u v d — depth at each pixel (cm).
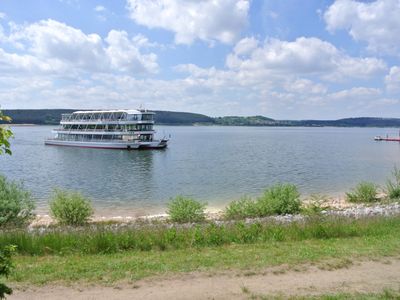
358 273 1031
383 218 1847
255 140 17588
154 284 952
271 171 6259
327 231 1535
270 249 1287
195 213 2348
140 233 1520
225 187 4641
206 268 1066
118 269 1059
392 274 1023
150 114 10562
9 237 1438
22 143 13550
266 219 2077
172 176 5628
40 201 3594
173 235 1448
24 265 1127
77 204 2312
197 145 13512
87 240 1398
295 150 11244
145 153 9675
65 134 11656
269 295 870
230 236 1469
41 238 1430
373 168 6712
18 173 6038
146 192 4281
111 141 10400
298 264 1102
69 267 1086
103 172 6119
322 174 5909
